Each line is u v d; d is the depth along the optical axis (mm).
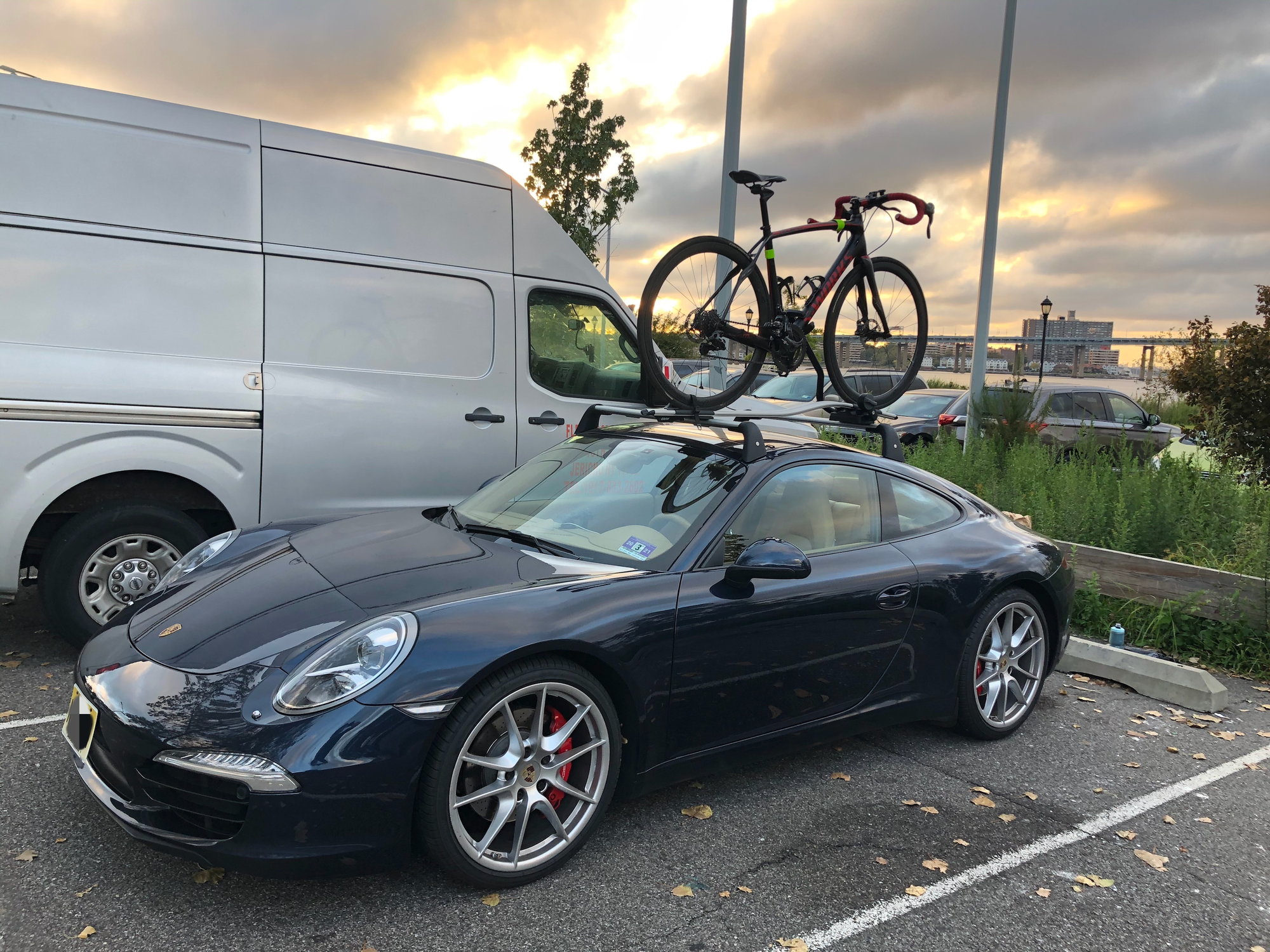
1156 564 5824
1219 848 3279
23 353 4098
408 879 2709
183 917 2457
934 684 3877
